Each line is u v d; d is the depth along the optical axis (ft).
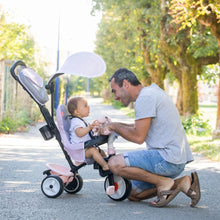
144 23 65.62
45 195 15.44
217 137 38.91
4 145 34.32
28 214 12.87
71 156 15.06
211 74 72.23
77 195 15.97
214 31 36.58
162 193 13.80
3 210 13.34
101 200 15.06
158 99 13.65
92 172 21.93
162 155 13.56
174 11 29.17
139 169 13.69
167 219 12.50
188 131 48.75
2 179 19.19
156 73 80.89
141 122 13.60
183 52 59.36
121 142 40.47
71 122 14.99
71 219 12.38
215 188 18.08
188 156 14.23
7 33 59.06
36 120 60.18
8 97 50.57
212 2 31.65
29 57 79.97
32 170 22.06
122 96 14.20
